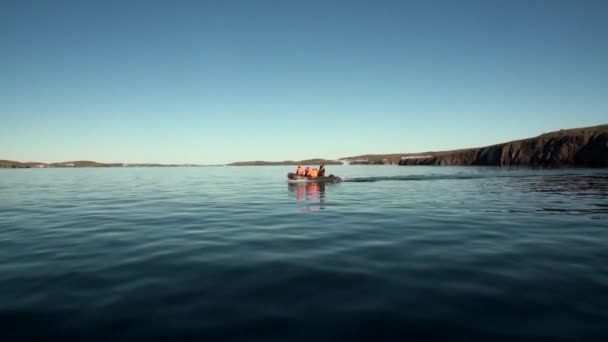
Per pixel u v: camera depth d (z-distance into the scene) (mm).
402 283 5227
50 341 3639
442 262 6277
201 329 3865
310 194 20344
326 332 3777
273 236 8703
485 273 5633
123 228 9945
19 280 5465
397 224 10227
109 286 5199
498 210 12953
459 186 25094
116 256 6879
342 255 6824
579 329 3793
